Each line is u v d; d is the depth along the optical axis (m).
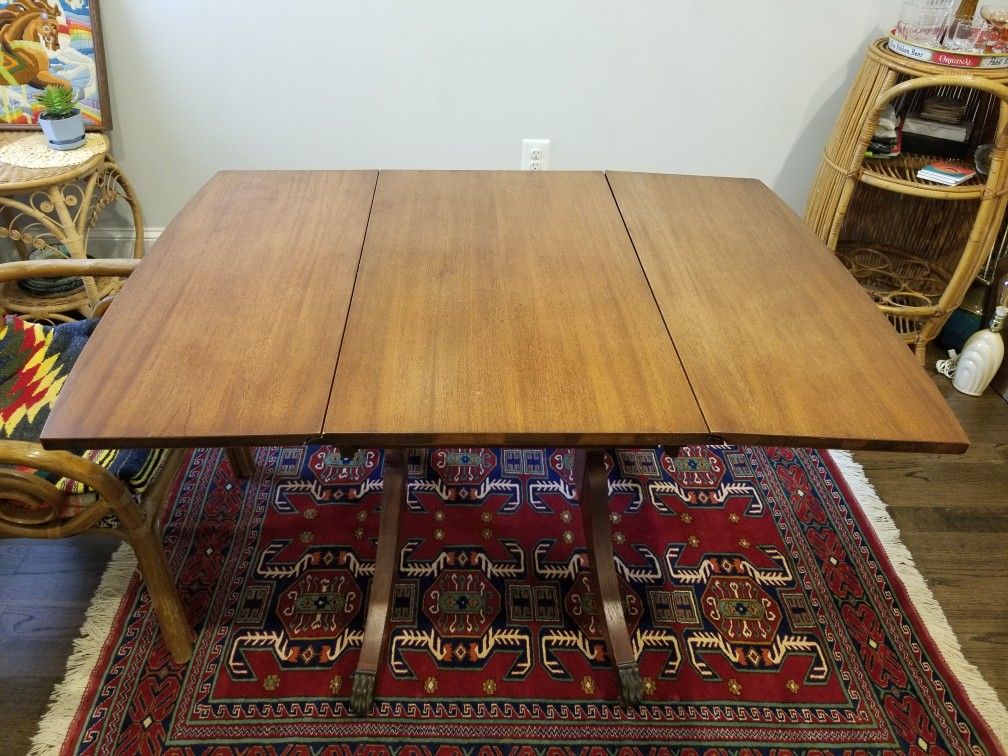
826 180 2.20
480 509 1.72
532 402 0.97
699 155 2.43
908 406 0.99
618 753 1.29
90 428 0.92
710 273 1.27
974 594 1.59
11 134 2.08
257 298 1.16
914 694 1.39
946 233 2.36
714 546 1.66
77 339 1.46
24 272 1.38
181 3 2.06
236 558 1.59
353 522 1.68
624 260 1.30
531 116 2.33
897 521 1.75
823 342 1.11
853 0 2.12
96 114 2.15
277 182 1.52
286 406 0.95
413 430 0.92
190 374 1.00
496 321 1.12
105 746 1.26
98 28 2.05
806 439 0.94
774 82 2.28
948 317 2.20
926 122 2.17
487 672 1.40
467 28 2.15
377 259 1.27
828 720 1.34
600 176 1.60
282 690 1.36
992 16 1.94
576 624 1.48
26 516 1.17
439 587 1.54
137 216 2.25
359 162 2.41
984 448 1.97
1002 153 1.86
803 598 1.55
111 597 1.50
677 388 1.00
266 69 2.20
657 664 1.43
